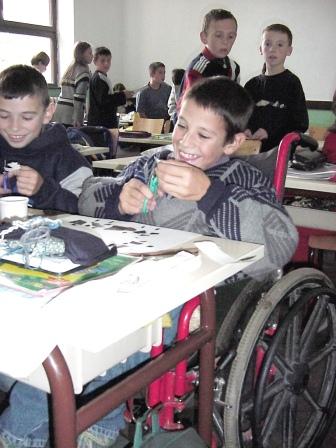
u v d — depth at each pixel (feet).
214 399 3.85
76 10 25.41
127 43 27.91
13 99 5.38
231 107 4.20
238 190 4.00
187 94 4.33
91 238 2.87
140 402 3.92
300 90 10.45
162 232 3.67
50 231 2.86
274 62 10.36
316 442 4.79
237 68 10.83
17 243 2.76
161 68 23.16
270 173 4.82
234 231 3.87
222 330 4.21
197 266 2.95
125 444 3.96
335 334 4.68
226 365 3.90
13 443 3.39
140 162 4.83
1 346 2.19
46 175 5.73
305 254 7.42
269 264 4.06
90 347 2.15
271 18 23.52
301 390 4.40
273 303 3.93
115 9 27.35
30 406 3.36
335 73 22.40
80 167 5.92
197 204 3.95
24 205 3.68
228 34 9.99
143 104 23.27
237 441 3.88
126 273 2.71
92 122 18.71
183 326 3.33
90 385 3.32
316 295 4.17
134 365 3.52
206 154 4.28
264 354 3.92
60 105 18.49
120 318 2.27
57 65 26.09
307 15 22.59
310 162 7.23
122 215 4.51
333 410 4.83
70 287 2.49
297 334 4.24
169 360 3.08
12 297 2.38
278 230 4.05
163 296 2.51
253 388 4.01
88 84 18.37
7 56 23.53
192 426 3.73
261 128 9.94
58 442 2.45
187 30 26.23
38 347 2.18
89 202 4.84
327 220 6.85
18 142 5.67
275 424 4.26
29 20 24.38
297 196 6.98
